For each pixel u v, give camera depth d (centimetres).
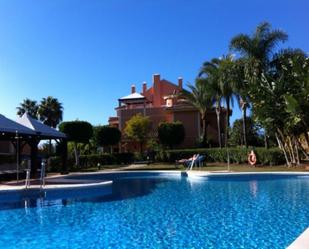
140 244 795
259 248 739
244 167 2894
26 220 1077
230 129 4359
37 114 6028
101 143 4069
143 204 1350
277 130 2834
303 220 989
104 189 1769
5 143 4241
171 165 3519
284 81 2661
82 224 1012
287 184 1897
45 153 4181
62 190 1605
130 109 4991
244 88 3042
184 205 1304
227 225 952
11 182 1936
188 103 4691
